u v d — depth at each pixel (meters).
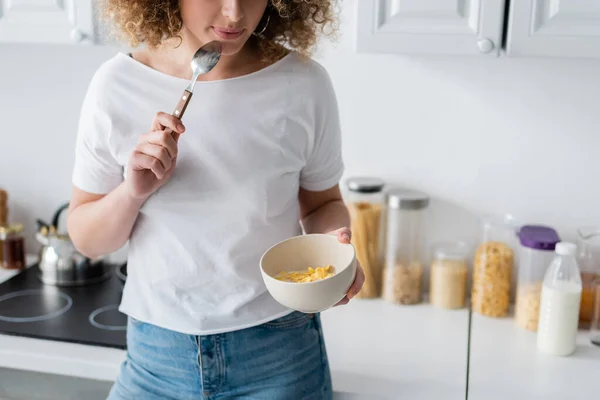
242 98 1.27
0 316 1.79
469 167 1.95
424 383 1.53
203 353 1.29
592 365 1.63
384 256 1.99
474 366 1.61
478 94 1.90
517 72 1.87
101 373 1.59
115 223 1.26
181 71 1.28
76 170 1.34
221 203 1.26
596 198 1.90
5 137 2.19
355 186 1.91
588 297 1.81
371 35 1.58
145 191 1.19
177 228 1.26
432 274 1.95
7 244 2.12
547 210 1.93
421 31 1.56
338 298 1.13
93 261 2.05
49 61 2.10
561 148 1.89
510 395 1.48
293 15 1.35
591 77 1.83
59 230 2.23
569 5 1.48
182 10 1.19
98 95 1.28
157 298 1.30
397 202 1.89
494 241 1.92
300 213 1.52
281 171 1.29
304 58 1.34
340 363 1.60
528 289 1.80
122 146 1.27
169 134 1.14
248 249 1.28
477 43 1.54
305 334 1.38
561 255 1.67
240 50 1.31
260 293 1.30
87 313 1.83
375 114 1.97
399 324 1.82
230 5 1.10
